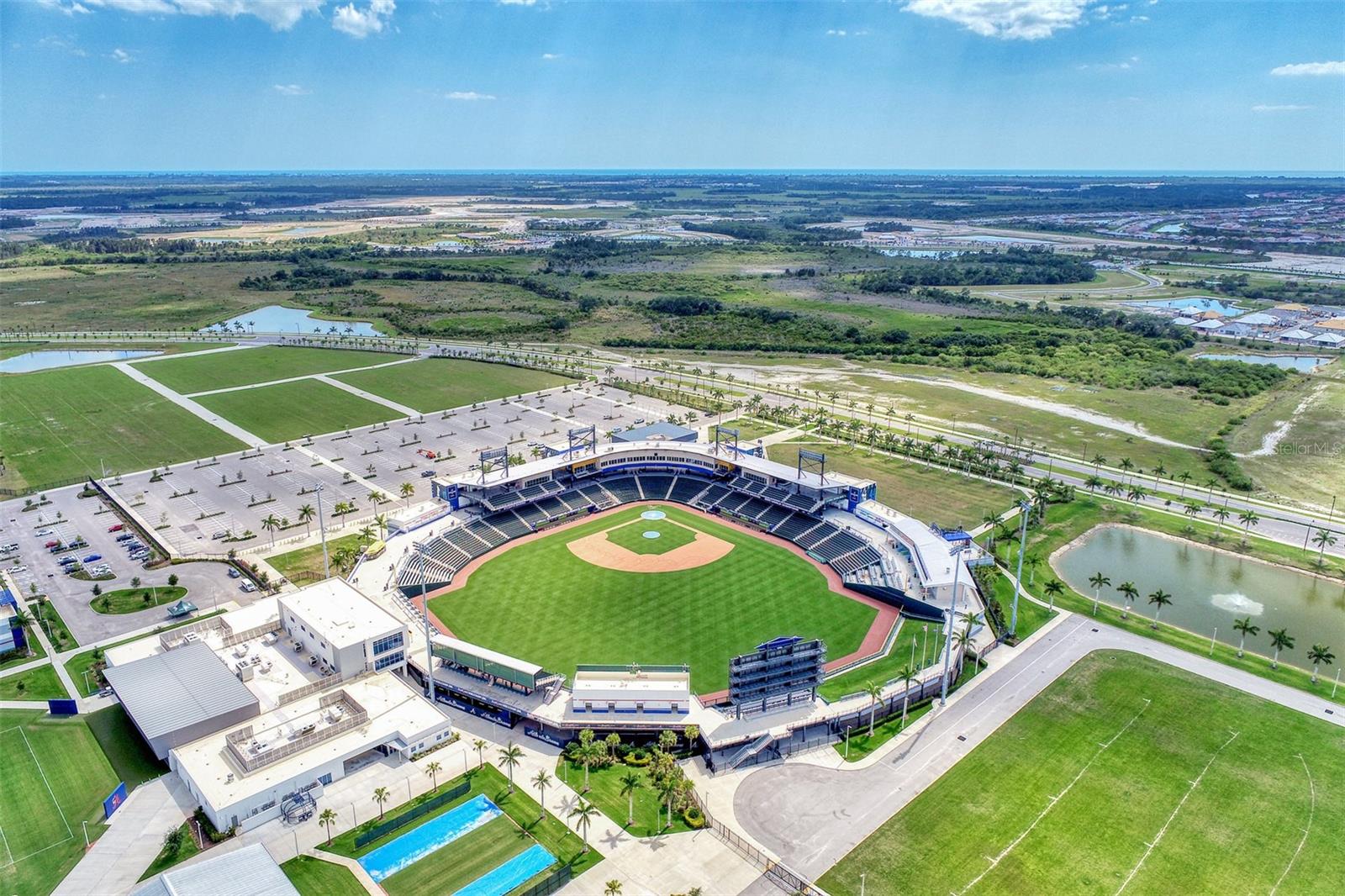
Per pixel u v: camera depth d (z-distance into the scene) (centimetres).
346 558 18612
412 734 12925
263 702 13562
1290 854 11100
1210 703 14412
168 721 12625
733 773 12600
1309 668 15550
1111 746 13262
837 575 18950
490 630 16425
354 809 11781
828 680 14775
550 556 19825
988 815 11769
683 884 10512
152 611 16988
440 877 10594
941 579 17362
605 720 13250
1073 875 10719
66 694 14238
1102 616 17312
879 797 12125
